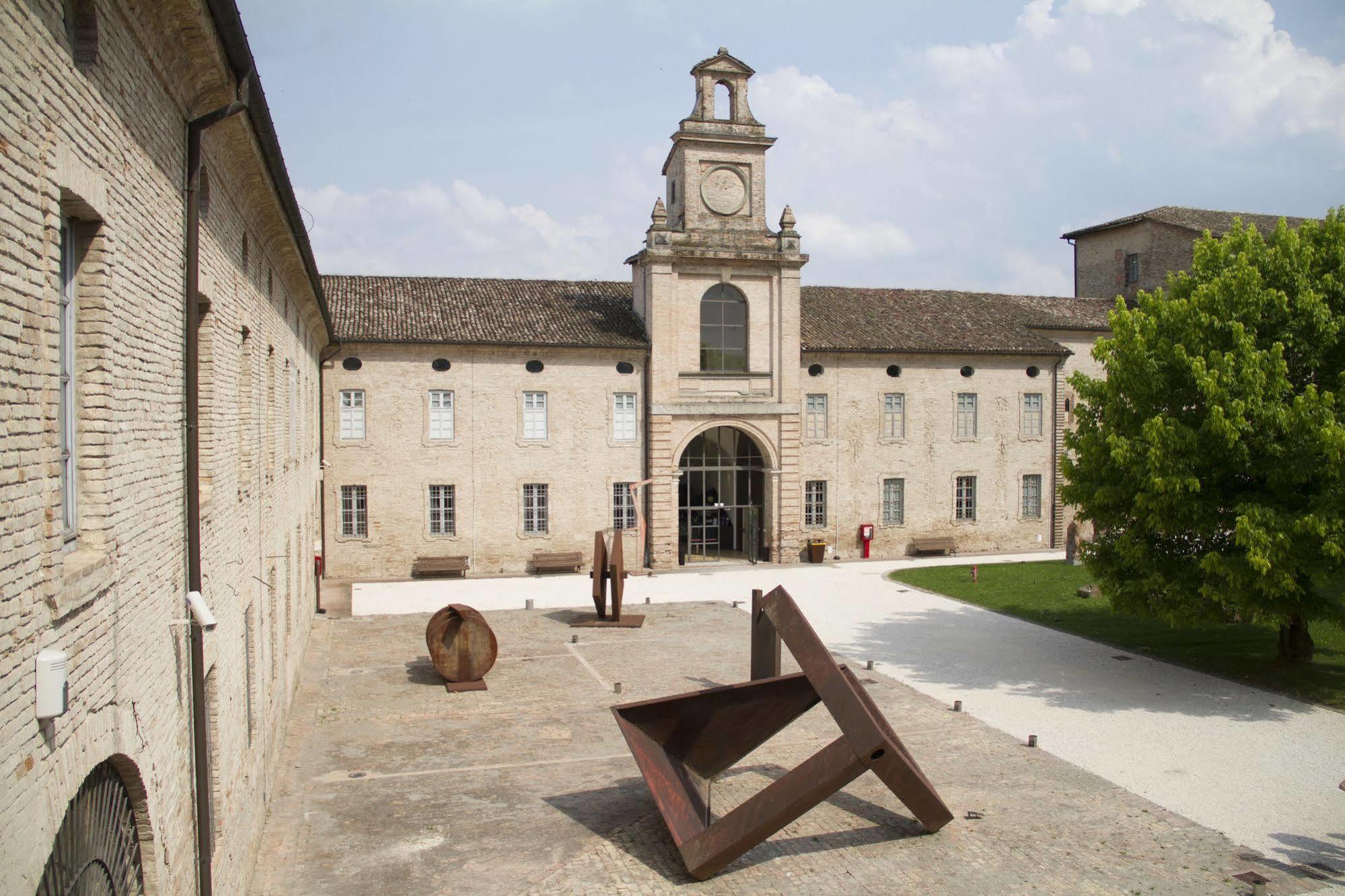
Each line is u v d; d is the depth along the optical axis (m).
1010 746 16.69
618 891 11.51
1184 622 19.89
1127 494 20.55
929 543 40.28
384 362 34.38
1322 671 21.53
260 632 13.17
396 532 34.62
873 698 19.44
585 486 36.22
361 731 17.27
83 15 5.88
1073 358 44.31
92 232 6.09
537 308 37.56
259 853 12.41
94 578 5.58
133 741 6.38
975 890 11.58
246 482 12.33
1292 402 19.02
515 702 19.09
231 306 11.17
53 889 5.15
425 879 11.78
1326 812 14.07
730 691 13.41
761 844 12.79
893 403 40.19
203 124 8.59
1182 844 12.89
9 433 4.64
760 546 38.94
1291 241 20.11
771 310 37.72
